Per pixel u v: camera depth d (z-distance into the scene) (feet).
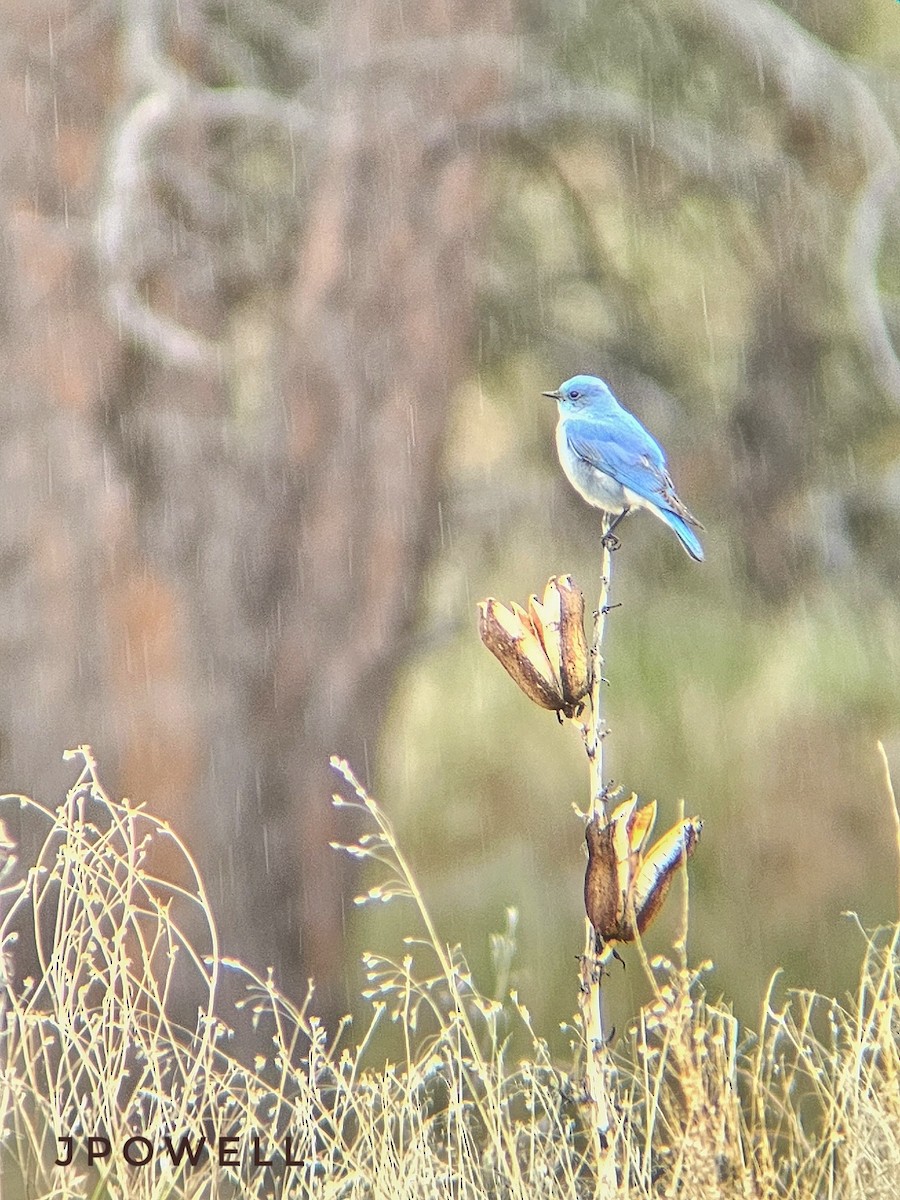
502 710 55.88
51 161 44.80
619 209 52.01
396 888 53.06
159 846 44.88
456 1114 22.39
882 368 44.83
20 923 40.29
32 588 44.98
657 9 49.90
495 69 45.85
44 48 44.70
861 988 22.71
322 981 47.16
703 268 52.70
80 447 45.01
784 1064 24.90
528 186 52.95
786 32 46.47
